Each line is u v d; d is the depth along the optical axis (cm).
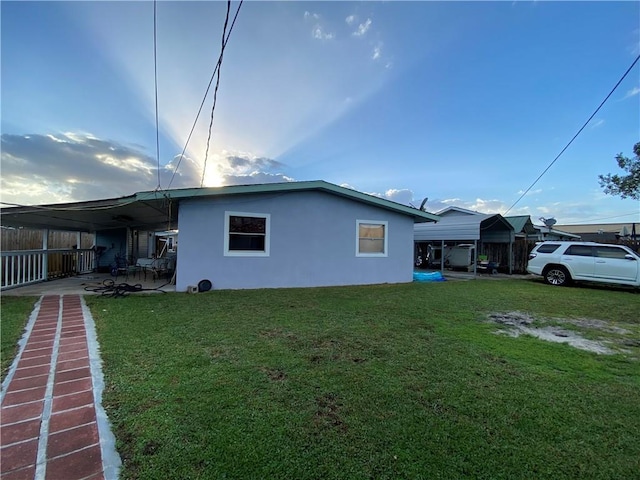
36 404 242
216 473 173
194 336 412
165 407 238
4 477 168
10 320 484
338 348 378
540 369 329
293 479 171
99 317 506
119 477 170
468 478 175
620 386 293
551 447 203
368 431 215
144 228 1517
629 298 791
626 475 180
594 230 3741
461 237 1320
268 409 238
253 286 873
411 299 728
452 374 311
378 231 1066
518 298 766
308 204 949
